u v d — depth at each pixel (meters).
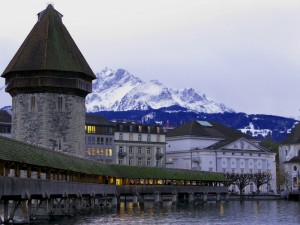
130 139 187.62
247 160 195.62
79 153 112.75
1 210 87.38
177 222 71.25
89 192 91.94
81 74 112.75
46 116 109.19
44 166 68.31
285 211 96.56
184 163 193.50
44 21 116.19
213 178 146.62
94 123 180.12
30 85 109.44
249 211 96.19
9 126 168.38
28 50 112.31
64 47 113.50
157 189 126.81
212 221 73.81
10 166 65.94
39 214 77.25
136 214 84.69
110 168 114.62
